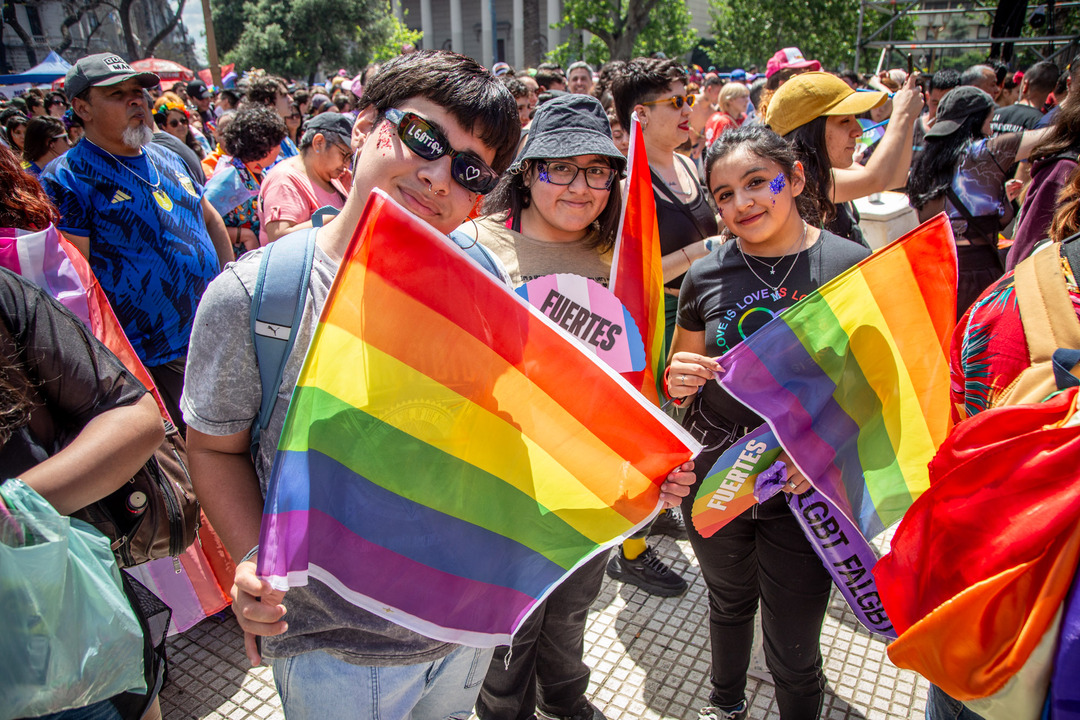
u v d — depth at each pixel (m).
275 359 1.24
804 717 2.04
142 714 1.34
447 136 1.24
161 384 3.00
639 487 1.49
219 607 2.18
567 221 2.06
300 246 1.28
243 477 1.30
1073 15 12.98
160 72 18.59
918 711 2.33
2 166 1.82
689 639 2.67
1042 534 1.16
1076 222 1.40
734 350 1.76
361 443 1.23
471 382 1.32
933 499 1.32
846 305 1.75
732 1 23.02
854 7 20.28
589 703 2.29
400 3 42.84
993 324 1.37
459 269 1.26
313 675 1.33
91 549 1.15
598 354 1.88
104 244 2.85
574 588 2.00
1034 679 1.20
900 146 2.79
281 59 32.44
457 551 1.34
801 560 1.89
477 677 1.57
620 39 23.09
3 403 1.12
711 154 1.92
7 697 1.06
